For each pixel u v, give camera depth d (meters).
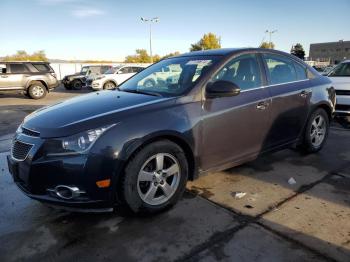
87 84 19.41
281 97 4.08
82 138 2.69
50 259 2.53
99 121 2.78
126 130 2.80
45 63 15.03
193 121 3.21
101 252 2.60
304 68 4.69
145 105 3.07
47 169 2.71
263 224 2.95
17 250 2.65
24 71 14.35
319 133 4.96
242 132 3.68
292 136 4.43
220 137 3.47
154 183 3.05
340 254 2.52
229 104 3.50
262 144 3.99
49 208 3.35
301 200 3.40
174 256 2.54
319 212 3.15
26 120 3.20
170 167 3.15
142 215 3.07
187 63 3.88
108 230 2.90
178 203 3.36
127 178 2.85
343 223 2.95
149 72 4.25
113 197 2.82
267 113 3.92
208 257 2.51
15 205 3.44
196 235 2.80
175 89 3.46
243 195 3.51
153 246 2.66
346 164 4.48
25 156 2.82
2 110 10.37
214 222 2.99
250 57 3.95
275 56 4.27
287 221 2.99
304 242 2.67
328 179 3.96
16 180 3.01
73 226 2.98
